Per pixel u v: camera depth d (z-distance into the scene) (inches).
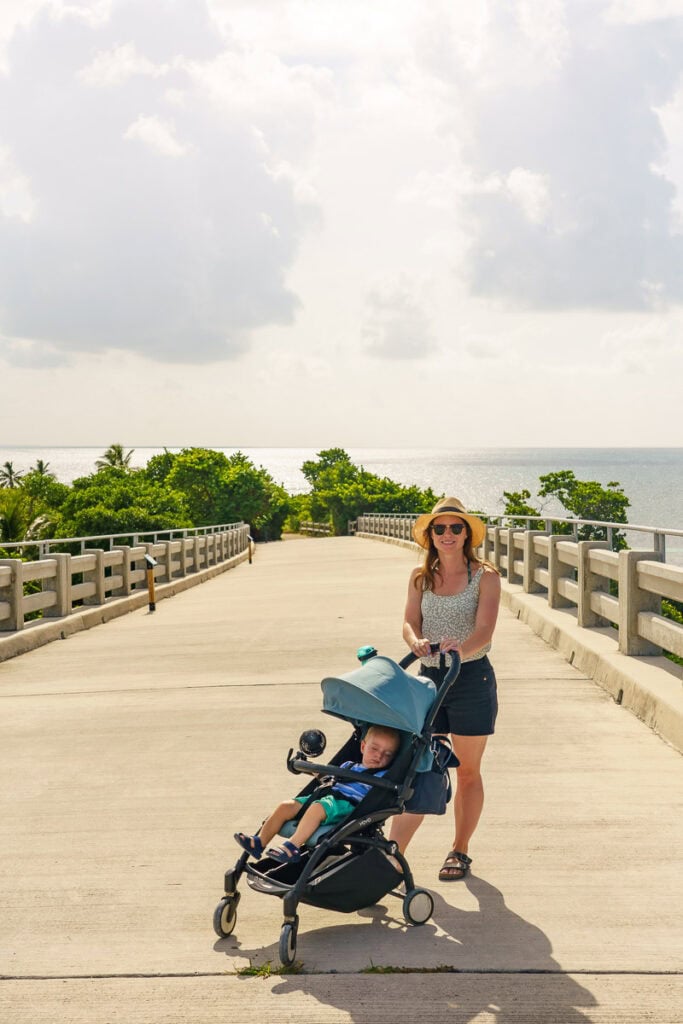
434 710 170.4
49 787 261.7
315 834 161.9
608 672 365.1
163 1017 141.7
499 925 170.6
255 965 157.5
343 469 3991.1
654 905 177.6
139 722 335.9
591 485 2778.1
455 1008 142.3
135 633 582.6
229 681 407.5
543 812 231.6
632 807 233.8
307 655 470.6
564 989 147.3
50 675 436.8
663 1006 141.6
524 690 370.3
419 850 209.9
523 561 649.6
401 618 602.9
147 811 239.3
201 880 195.0
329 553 1566.2
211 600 810.2
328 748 297.0
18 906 184.1
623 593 382.9
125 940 168.4
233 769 274.1
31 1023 140.8
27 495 1706.4
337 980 151.6
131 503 2327.8
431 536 193.0
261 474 3462.1
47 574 577.6
